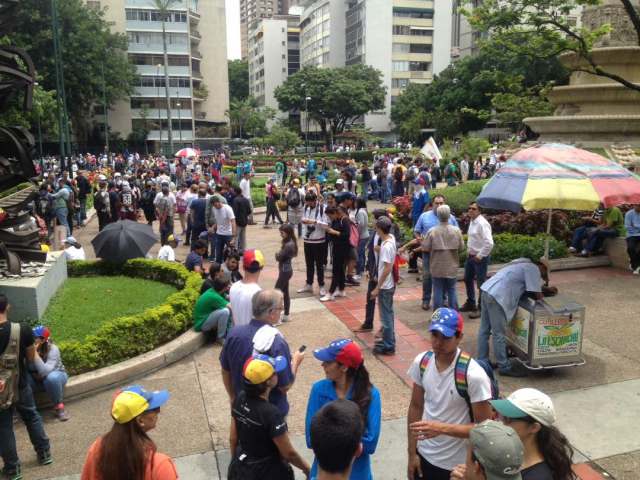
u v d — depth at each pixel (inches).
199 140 2910.9
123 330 285.3
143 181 957.8
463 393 137.3
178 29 2812.5
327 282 452.8
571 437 209.0
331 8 3853.3
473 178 1157.7
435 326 138.6
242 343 170.9
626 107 637.3
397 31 3472.0
